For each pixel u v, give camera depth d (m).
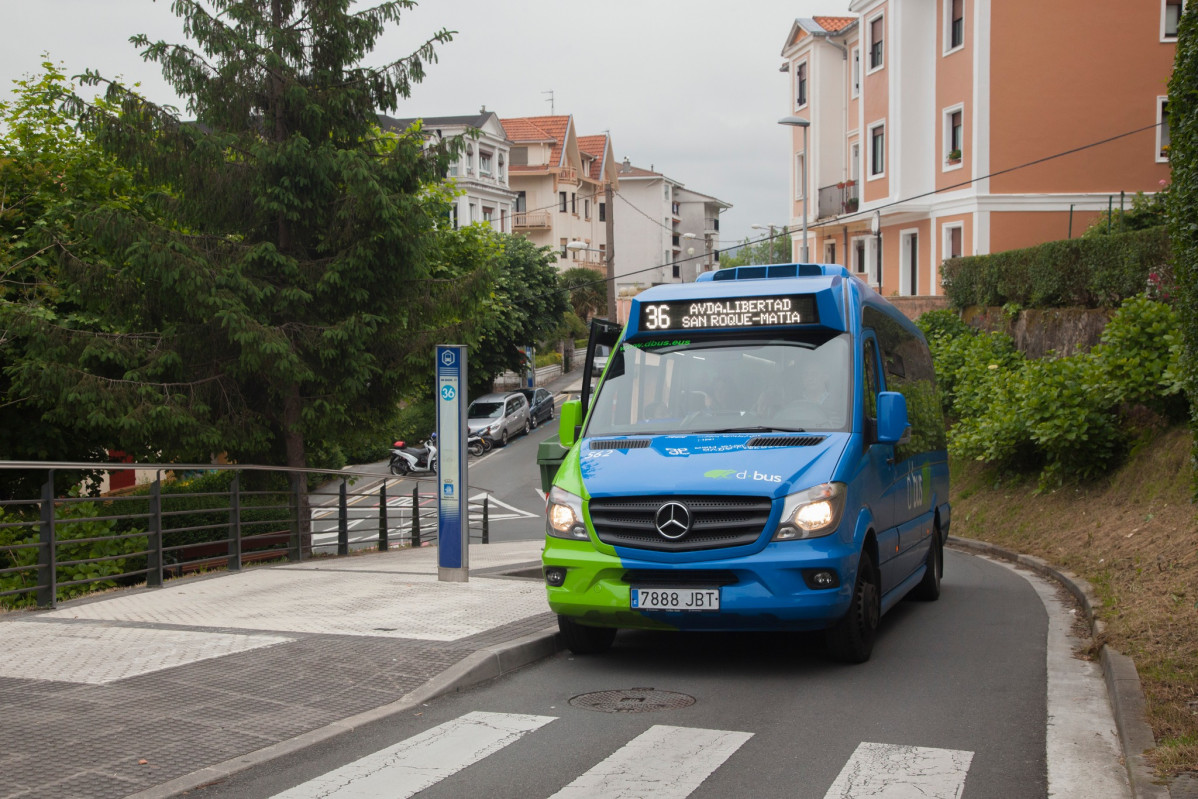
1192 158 7.43
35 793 4.71
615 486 7.32
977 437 18.97
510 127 82.69
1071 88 30.00
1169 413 14.98
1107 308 19.70
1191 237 7.51
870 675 7.31
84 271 16.08
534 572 12.16
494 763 5.33
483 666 7.16
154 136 16.48
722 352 8.41
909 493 9.53
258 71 17.45
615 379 8.62
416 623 8.55
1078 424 15.76
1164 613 8.12
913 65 33.72
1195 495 7.77
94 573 14.28
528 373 56.66
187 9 16.77
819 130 44.25
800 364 8.19
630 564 7.15
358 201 16.66
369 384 18.20
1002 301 24.77
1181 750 4.98
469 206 63.97
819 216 43.28
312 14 17.67
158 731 5.65
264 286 16.59
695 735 5.82
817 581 7.00
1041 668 7.54
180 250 15.84
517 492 33.28
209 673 6.83
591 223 88.88
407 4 17.97
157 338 16.86
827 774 5.14
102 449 20.12
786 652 8.10
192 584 11.21
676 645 8.38
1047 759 5.39
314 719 5.96
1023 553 15.05
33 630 8.22
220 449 17.05
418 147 17.77
